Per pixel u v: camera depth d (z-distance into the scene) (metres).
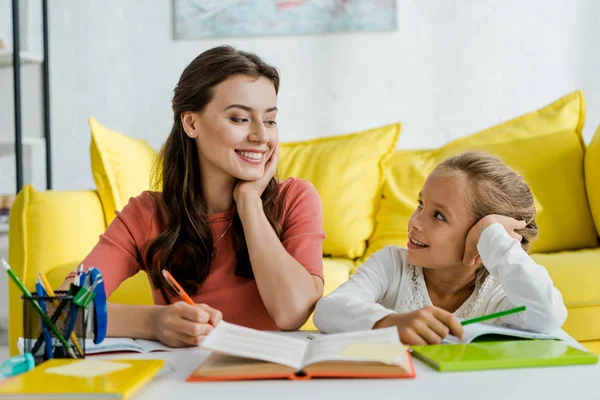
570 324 1.73
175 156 1.25
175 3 3.07
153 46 3.11
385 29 2.96
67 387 0.64
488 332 0.89
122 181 2.17
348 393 0.65
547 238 2.16
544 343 0.85
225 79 1.17
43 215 1.88
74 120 3.18
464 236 1.06
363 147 2.43
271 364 0.73
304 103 3.02
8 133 3.29
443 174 1.08
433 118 2.96
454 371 0.73
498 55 2.92
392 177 2.41
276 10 3.02
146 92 3.12
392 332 0.79
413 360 0.79
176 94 1.24
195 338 0.90
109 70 3.14
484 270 1.11
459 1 2.92
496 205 1.05
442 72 2.95
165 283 1.23
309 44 3.01
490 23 2.92
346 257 2.32
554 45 2.89
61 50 3.16
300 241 1.25
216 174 1.24
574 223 2.18
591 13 2.87
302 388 0.67
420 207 1.11
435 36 2.94
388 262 1.18
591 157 2.19
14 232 1.88
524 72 2.91
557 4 2.88
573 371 0.73
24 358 0.77
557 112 2.37
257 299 1.24
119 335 0.97
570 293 1.73
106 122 3.15
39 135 3.20
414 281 1.15
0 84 3.31
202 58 1.21
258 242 1.17
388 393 0.65
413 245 1.09
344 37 2.99
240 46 3.05
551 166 2.24
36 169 3.26
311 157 2.45
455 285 1.13
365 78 2.99
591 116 2.88
